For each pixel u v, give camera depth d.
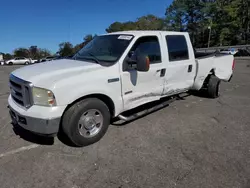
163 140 3.44
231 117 4.46
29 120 2.78
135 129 3.84
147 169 2.68
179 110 4.90
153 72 3.91
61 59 4.07
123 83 3.47
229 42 54.09
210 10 58.38
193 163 2.80
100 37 4.25
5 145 3.27
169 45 4.27
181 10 64.56
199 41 63.31
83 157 2.95
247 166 2.72
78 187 2.37
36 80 2.79
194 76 5.05
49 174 2.58
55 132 2.83
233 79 9.44
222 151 3.09
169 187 2.36
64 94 2.79
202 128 3.91
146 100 4.01
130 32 3.93
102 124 3.36
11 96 3.38
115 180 2.48
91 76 3.06
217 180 2.47
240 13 52.88
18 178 2.51
